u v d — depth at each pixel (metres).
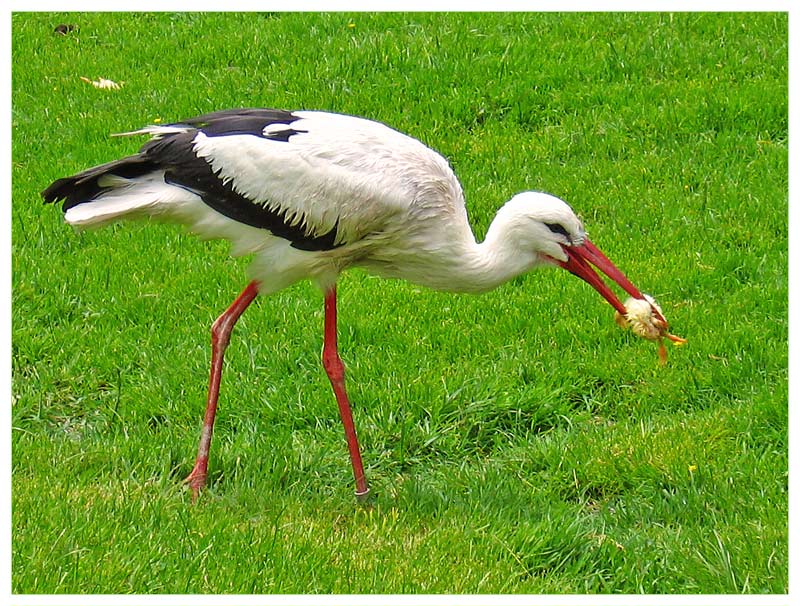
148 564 8.34
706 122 16.16
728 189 14.78
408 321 12.48
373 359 11.87
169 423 11.08
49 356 12.02
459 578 8.66
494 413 11.21
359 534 9.20
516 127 16.28
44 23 19.36
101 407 11.38
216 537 8.81
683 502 9.73
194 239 14.02
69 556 8.31
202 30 19.02
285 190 9.67
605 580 9.02
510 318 12.43
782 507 9.56
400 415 11.11
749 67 17.36
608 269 10.07
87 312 12.73
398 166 9.80
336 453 10.72
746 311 12.62
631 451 10.34
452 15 18.86
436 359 11.96
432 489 10.06
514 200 10.17
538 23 18.66
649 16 18.73
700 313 12.50
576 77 17.16
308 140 9.76
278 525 9.13
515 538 9.17
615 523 9.65
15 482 9.49
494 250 10.15
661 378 11.55
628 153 15.63
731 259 13.45
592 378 11.66
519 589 8.63
